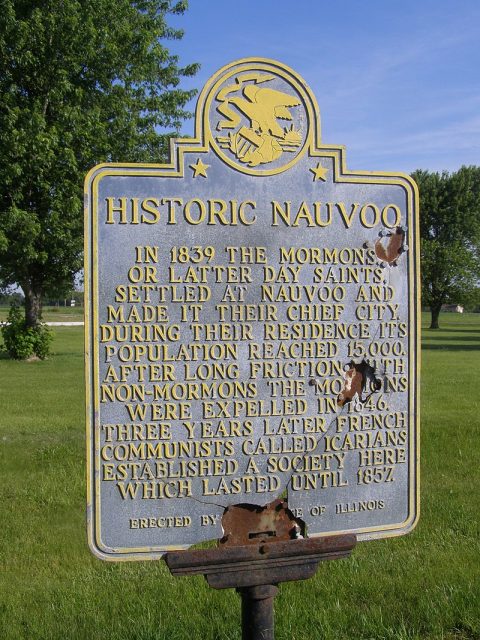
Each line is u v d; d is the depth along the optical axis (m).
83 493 7.44
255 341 3.64
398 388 3.83
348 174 3.73
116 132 21.61
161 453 3.54
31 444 9.52
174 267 3.55
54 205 20.56
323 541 3.61
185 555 3.42
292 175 3.67
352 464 3.78
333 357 3.74
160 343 3.54
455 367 20.30
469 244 55.22
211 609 4.70
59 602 4.89
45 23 20.25
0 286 24.12
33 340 22.64
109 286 3.48
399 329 3.82
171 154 3.54
